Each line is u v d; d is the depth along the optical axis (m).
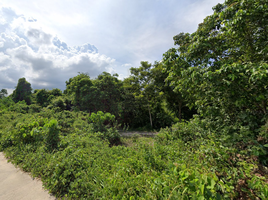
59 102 21.17
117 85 18.27
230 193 1.88
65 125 8.78
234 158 2.47
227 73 2.66
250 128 2.84
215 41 3.82
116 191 2.48
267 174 2.07
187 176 1.96
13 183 3.35
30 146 5.19
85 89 15.55
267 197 1.68
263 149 2.30
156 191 2.08
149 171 2.96
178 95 13.62
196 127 4.41
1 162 4.59
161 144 4.89
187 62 4.02
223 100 3.45
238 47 3.82
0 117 12.34
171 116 17.22
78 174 3.14
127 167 3.22
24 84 36.97
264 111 2.70
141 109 18.31
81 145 5.25
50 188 3.07
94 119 8.67
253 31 3.30
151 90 15.30
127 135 11.06
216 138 3.24
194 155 3.05
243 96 2.84
